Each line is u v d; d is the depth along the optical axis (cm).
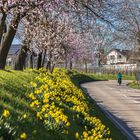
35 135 859
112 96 4241
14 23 2242
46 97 1269
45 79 2000
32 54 4228
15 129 803
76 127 1209
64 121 1024
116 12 2414
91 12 2358
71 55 4862
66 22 3183
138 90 5388
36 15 2173
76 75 7612
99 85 6469
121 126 2116
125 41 6950
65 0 2056
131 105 3269
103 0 2330
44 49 3866
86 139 993
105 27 2491
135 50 7594
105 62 13438
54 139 916
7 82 1511
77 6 2194
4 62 2508
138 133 1933
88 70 11425
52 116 1012
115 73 10600
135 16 6053
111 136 1520
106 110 2827
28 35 3070
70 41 4056
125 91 5134
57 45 3809
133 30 6612
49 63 4666
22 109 1056
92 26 2508
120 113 2683
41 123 991
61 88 1977
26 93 1396
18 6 1827
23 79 1911
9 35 2481
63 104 1514
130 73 9975
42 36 3425
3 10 1852
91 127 1318
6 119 834
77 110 1445
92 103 2655
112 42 7256
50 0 1850
